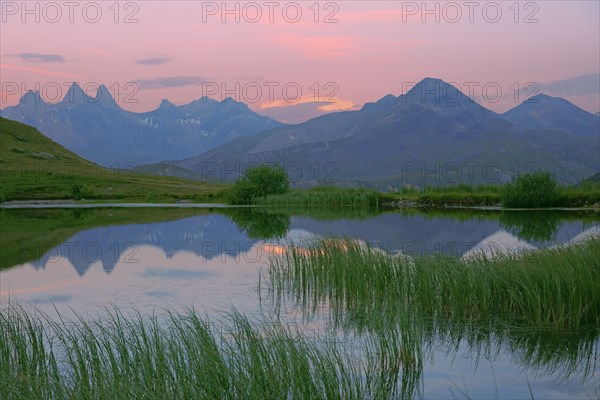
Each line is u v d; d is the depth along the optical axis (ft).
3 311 53.21
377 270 59.67
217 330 45.03
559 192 173.06
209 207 206.49
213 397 30.99
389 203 202.80
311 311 53.06
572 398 33.01
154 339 37.09
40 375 34.71
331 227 123.03
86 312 53.06
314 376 33.17
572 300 47.80
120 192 287.28
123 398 29.53
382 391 33.76
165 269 75.61
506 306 51.75
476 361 39.32
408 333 40.32
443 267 57.16
